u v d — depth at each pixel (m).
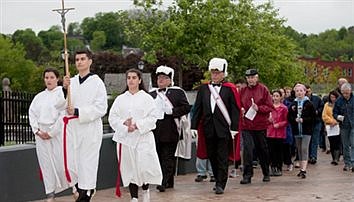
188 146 12.41
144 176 9.46
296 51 52.06
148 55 31.36
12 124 14.67
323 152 20.27
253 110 12.36
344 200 10.11
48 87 9.30
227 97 11.06
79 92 8.93
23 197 9.83
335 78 72.88
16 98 14.88
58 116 9.14
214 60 11.20
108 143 11.55
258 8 39.00
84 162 8.88
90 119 8.84
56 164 9.17
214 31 30.66
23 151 9.83
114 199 10.34
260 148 12.55
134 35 31.77
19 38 98.62
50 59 84.56
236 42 32.34
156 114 9.57
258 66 35.34
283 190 11.30
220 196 10.61
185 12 30.55
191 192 11.13
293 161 16.42
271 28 39.75
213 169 11.13
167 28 30.36
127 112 9.47
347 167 14.84
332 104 16.42
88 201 8.95
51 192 9.27
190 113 12.52
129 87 9.52
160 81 11.27
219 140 10.97
